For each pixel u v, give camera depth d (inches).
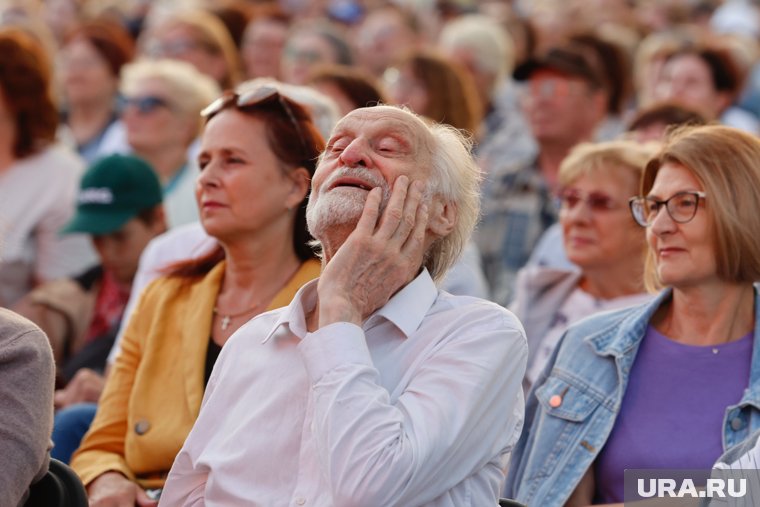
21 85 694.5
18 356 338.6
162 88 698.2
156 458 416.8
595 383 405.1
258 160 425.4
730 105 874.8
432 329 331.0
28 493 348.5
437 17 1389.0
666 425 391.5
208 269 446.9
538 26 1336.1
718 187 385.7
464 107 768.3
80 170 720.3
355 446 303.7
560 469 398.6
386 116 336.2
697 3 1502.2
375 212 326.3
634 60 1072.2
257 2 1440.7
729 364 392.8
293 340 343.6
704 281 391.5
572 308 516.1
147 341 434.9
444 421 312.0
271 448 331.6
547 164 726.5
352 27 1446.9
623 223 504.1
